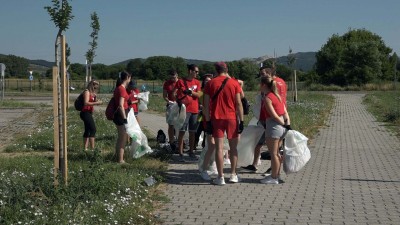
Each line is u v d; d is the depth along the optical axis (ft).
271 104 30.60
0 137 54.08
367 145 48.83
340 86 234.79
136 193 26.89
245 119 65.87
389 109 92.02
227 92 30.42
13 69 279.49
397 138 54.44
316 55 287.07
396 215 24.13
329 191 29.04
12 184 24.41
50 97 158.71
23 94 177.17
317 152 44.11
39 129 59.21
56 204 22.62
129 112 37.81
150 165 35.37
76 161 35.22
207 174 31.94
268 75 31.01
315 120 73.67
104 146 43.68
